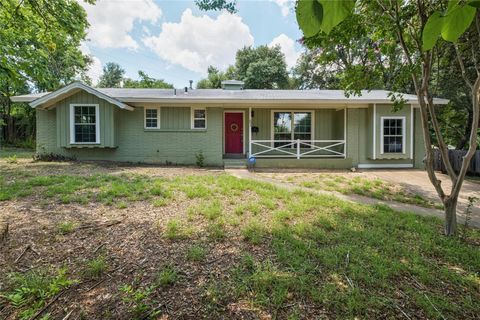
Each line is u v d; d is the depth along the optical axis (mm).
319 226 3689
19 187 5051
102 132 9453
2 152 13062
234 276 2414
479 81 3312
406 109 9859
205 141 10242
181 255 2760
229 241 3115
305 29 827
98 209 4027
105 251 2811
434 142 14430
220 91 12133
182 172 7883
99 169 7785
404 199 5980
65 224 3383
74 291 2188
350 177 8133
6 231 3090
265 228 3486
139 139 10094
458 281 2500
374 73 4551
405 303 2141
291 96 10688
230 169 9219
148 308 1996
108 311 1970
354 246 3049
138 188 5230
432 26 860
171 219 3664
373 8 3668
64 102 9281
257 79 26484
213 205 4305
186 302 2080
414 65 3701
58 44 6914
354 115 10219
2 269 2457
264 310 2016
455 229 3664
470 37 3602
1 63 3012
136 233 3225
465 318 2016
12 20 5496
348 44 4207
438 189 3768
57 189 4934
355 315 1984
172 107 10203
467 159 3531
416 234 3586
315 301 2119
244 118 11305
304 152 11227
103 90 11656
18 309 1984
